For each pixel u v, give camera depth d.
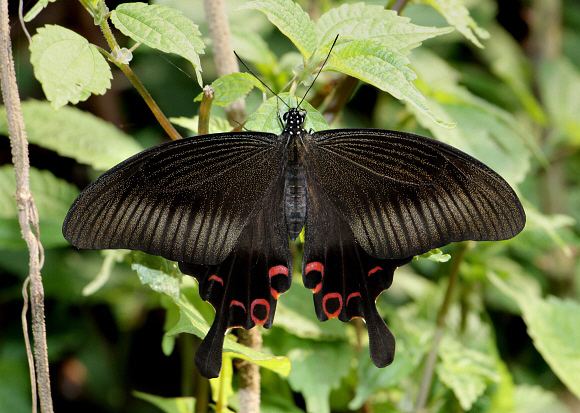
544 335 0.96
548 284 1.05
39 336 0.86
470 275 0.98
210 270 0.87
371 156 0.87
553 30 1.07
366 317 0.87
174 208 0.86
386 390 0.96
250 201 0.88
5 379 1.01
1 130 0.96
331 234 0.88
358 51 0.85
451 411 0.96
